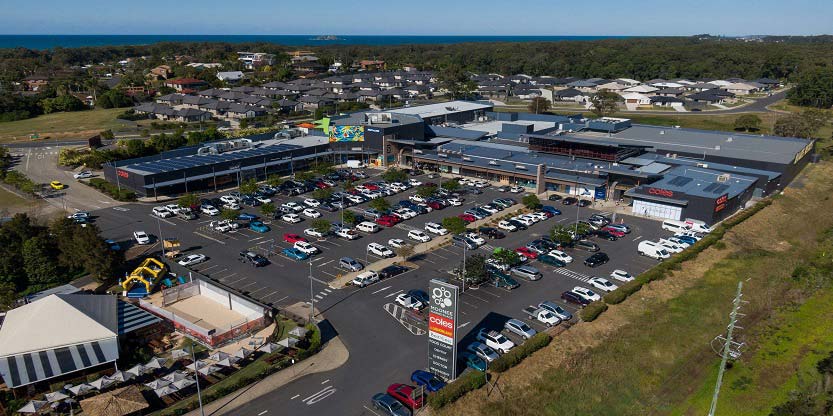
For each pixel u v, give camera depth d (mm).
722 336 60156
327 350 55656
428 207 101250
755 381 53094
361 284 69625
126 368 52969
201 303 65875
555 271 75125
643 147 124062
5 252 70500
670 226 90938
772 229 93562
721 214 93938
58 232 75125
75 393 47281
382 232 90188
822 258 81188
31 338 52062
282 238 87312
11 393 48844
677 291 68938
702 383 52625
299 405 47250
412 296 65062
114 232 89625
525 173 113875
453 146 135125
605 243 85125
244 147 131000
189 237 87812
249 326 58594
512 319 60781
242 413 46219
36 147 155625
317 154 134250
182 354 53375
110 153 131750
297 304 65312
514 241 85875
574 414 47125
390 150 136125
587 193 108312
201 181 115438
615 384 51156
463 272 69500
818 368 54969
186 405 46594
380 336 58344
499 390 49219
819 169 135250
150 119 199250
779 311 66438
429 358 51062
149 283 68375
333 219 96250
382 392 48906
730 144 132250
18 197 108812
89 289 70250
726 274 74125
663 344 57750
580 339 57719
